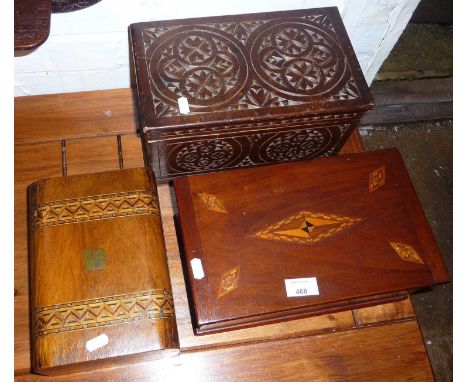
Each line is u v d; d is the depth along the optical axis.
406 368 1.05
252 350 1.04
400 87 1.87
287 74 1.03
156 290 0.91
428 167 1.82
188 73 1.01
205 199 1.04
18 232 1.10
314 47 1.08
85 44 1.18
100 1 1.05
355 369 1.04
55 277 0.90
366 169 1.12
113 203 0.98
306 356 1.04
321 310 1.07
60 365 0.85
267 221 1.03
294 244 1.01
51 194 0.97
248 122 0.99
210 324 0.97
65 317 0.87
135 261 0.93
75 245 0.93
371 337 1.08
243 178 1.07
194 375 1.01
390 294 1.10
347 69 1.06
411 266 1.02
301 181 1.09
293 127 1.04
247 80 1.02
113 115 1.28
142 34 1.05
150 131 0.95
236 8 1.19
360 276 1.00
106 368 0.99
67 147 1.22
